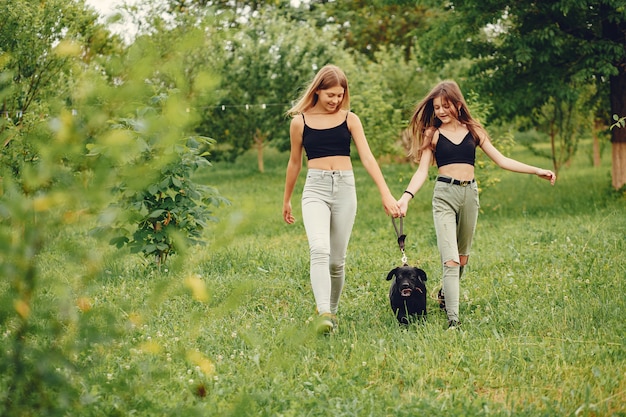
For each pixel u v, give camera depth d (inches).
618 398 156.3
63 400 114.3
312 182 215.9
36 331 109.3
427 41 644.1
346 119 218.5
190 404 150.9
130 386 126.8
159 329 211.0
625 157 618.2
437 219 226.4
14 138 100.5
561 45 584.7
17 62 280.2
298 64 1014.4
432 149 231.9
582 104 776.9
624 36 582.9
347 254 356.5
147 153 99.0
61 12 298.7
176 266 101.1
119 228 101.3
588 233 387.5
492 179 557.6
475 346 194.2
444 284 225.5
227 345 199.6
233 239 90.5
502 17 589.3
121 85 85.6
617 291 247.9
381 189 218.4
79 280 103.0
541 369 176.2
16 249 95.6
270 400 155.0
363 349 192.7
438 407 151.7
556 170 864.3
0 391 131.4
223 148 1085.1
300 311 242.4
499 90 616.1
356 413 148.9
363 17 1373.0
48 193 92.0
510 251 343.3
